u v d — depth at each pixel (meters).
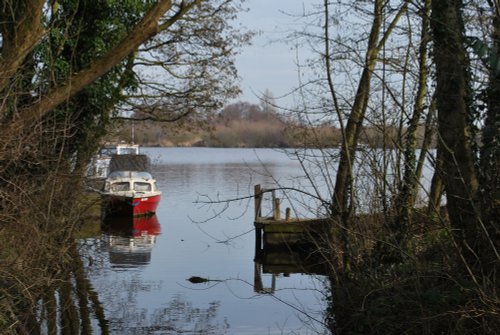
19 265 12.06
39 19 13.79
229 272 22.94
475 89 11.04
